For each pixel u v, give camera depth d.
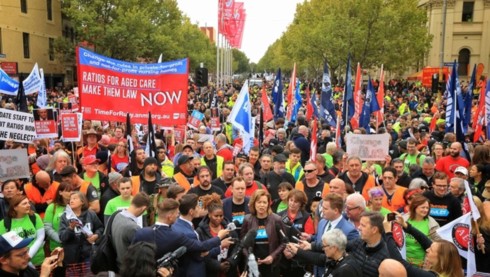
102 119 8.63
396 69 40.69
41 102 13.80
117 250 4.73
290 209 6.11
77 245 5.64
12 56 31.52
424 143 12.05
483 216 5.45
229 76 56.31
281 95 14.90
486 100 11.16
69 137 9.24
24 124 8.05
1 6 30.11
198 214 5.55
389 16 34.94
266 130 14.34
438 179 6.41
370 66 37.97
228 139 14.66
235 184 6.02
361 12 35.56
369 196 6.13
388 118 18.50
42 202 6.70
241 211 6.09
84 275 5.65
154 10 41.06
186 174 8.10
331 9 37.41
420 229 5.52
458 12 47.06
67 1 37.44
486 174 7.74
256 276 4.74
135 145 9.53
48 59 37.28
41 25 35.84
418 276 4.21
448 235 5.23
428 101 25.69
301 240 5.42
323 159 7.91
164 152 9.08
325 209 5.08
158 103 8.91
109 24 36.25
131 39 35.75
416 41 37.22
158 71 8.84
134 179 7.21
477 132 11.88
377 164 9.03
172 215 4.54
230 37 39.94
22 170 7.08
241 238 5.47
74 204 5.70
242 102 10.05
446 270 4.15
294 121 16.33
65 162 7.71
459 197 6.73
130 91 8.77
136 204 4.89
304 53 40.28
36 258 5.66
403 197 6.40
